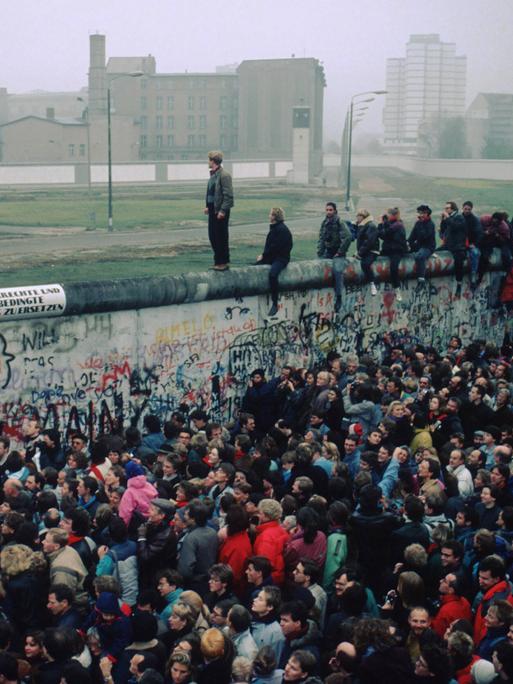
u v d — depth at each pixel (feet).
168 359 56.39
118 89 523.29
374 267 66.03
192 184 389.39
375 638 24.72
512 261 76.89
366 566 32.17
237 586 31.27
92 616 28.53
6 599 28.48
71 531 31.14
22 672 25.53
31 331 50.26
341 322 65.46
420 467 35.78
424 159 485.97
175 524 33.19
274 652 25.85
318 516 32.14
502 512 32.53
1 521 33.88
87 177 367.66
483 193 343.67
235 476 34.99
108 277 137.59
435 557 30.32
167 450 41.50
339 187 382.83
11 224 217.36
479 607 28.35
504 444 40.29
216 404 59.41
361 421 46.52
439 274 70.90
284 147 529.45
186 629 27.14
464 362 53.21
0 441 39.34
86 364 52.75
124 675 26.22
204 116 531.91
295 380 53.47
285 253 59.93
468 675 25.18
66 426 52.49
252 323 60.29
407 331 70.38
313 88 520.83
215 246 57.62
